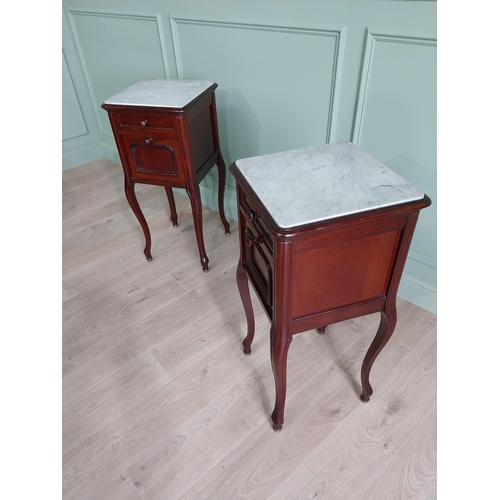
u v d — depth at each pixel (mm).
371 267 959
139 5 1983
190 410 1302
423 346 1474
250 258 1169
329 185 925
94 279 1879
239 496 1083
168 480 1127
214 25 1712
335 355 1458
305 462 1148
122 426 1267
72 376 1428
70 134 2898
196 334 1571
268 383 1376
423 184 1421
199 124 1637
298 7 1419
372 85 1367
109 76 2549
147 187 2646
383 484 1091
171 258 1995
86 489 1115
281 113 1714
